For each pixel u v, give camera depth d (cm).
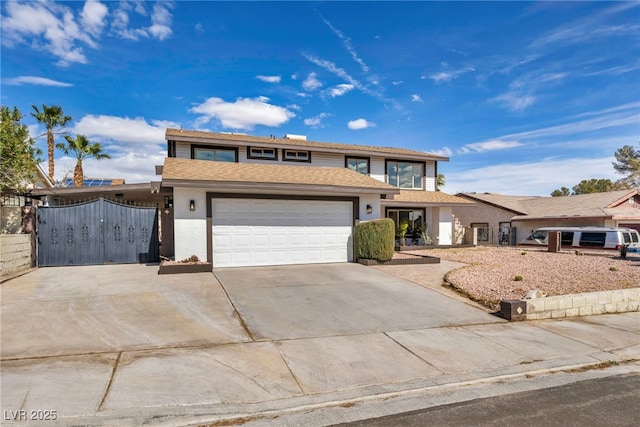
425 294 889
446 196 2184
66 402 358
